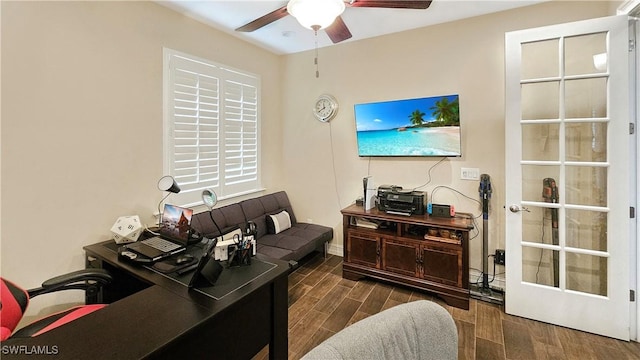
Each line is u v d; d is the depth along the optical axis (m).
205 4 2.57
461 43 2.88
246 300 1.42
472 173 2.91
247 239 1.86
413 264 2.79
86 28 2.11
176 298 1.39
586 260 2.24
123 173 2.37
